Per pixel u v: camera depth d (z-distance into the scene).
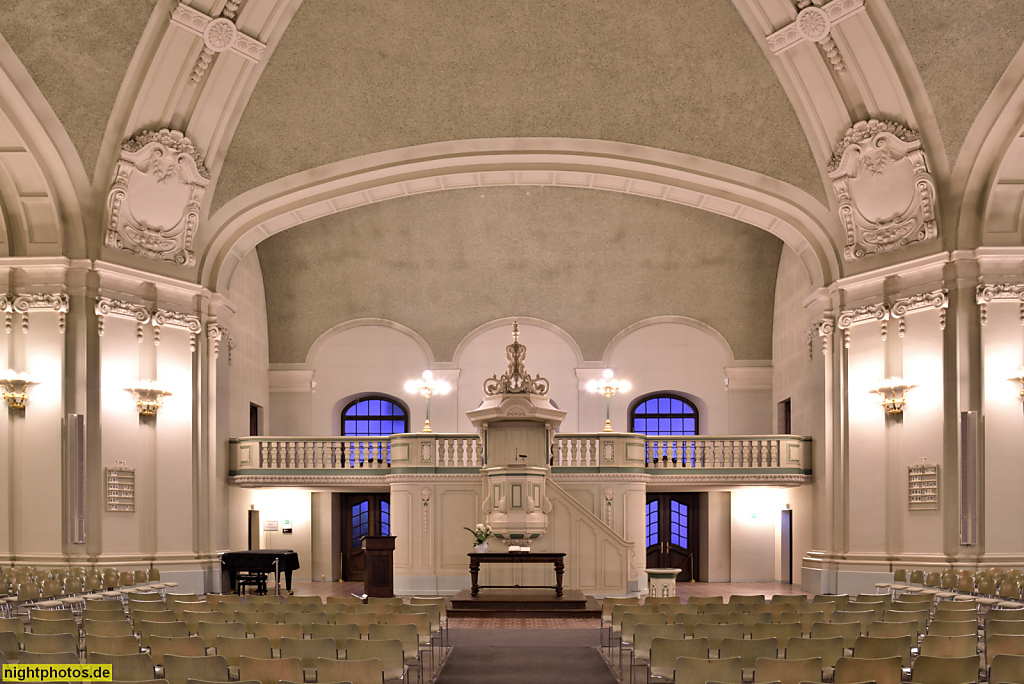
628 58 16.05
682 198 18.03
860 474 16.20
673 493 21.84
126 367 15.66
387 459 19.02
